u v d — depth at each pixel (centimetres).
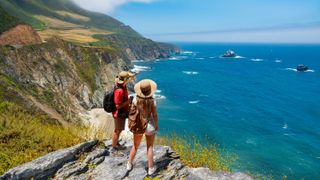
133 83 10188
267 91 11738
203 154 1017
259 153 5203
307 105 9319
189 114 7769
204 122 7019
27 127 1234
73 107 7631
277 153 5238
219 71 18212
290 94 11150
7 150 1033
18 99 3872
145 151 895
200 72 17488
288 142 5834
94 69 9994
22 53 7550
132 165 805
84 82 8925
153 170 779
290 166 4719
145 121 750
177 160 859
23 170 762
